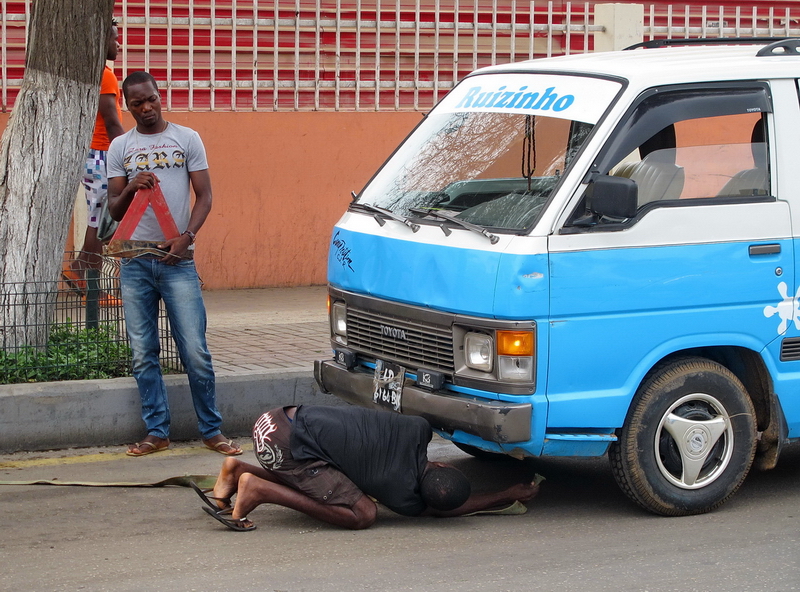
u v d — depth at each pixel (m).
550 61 8.05
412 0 15.12
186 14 14.11
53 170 9.48
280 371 9.51
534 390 6.71
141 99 8.36
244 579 6.12
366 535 6.91
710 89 7.32
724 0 16.64
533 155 7.31
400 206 7.76
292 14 14.59
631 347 6.93
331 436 6.88
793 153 7.48
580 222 6.81
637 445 7.07
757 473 8.53
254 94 14.52
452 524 7.18
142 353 8.62
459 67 15.44
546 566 6.37
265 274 15.00
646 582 6.14
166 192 8.47
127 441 8.95
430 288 7.07
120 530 6.96
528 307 6.63
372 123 15.20
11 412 8.55
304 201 15.02
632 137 7.08
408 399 7.21
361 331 7.74
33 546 6.64
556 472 8.52
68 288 9.42
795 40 7.99
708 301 7.12
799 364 7.51
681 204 7.07
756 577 6.24
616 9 15.59
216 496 7.20
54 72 9.44
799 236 7.40
